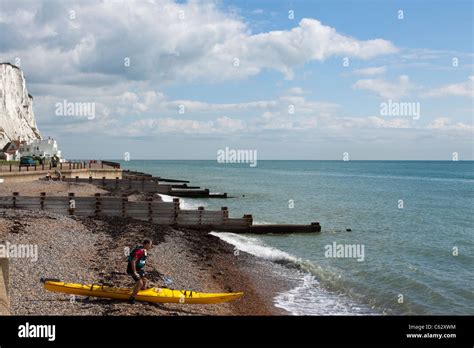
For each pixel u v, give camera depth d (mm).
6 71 137250
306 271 21656
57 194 39312
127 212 29500
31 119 150000
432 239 31109
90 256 17750
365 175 162125
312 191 76688
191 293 14078
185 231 28625
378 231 34219
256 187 85625
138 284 12953
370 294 18141
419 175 165000
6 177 44344
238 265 21984
